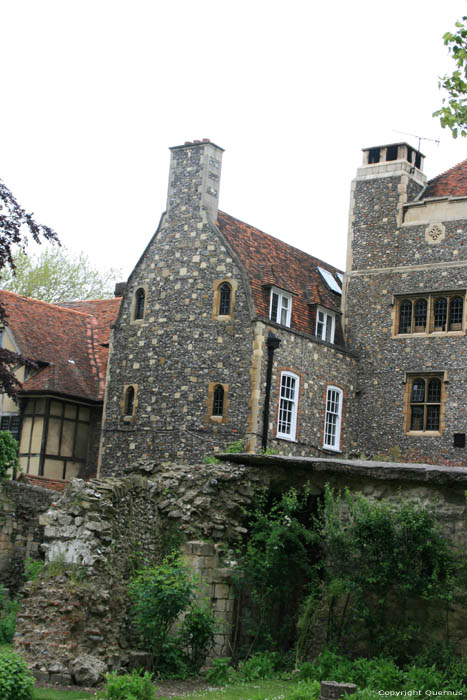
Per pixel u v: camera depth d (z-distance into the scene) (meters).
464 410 30.34
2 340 32.66
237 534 17.14
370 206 33.38
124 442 30.45
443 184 33.25
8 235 24.20
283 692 13.42
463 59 16.86
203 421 28.91
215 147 30.86
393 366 31.92
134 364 30.86
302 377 29.91
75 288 51.56
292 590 16.72
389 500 16.50
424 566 15.53
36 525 22.58
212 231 30.02
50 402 31.19
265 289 29.81
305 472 17.50
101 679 13.17
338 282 35.59
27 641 13.56
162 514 16.95
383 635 15.59
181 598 14.41
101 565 14.39
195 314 29.78
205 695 13.03
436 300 31.61
